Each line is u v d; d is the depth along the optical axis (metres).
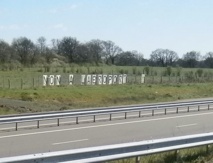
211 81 69.62
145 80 63.28
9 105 31.05
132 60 113.62
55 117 22.81
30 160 9.31
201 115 29.59
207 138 13.60
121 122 24.98
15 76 59.38
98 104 39.06
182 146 12.48
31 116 21.69
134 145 11.27
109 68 89.75
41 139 18.19
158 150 11.81
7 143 17.05
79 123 24.33
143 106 28.92
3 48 84.38
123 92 46.19
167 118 27.42
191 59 115.00
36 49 90.56
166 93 50.25
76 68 77.38
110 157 10.66
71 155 10.00
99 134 19.80
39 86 45.47
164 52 113.50
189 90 54.94
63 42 104.06
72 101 39.25
